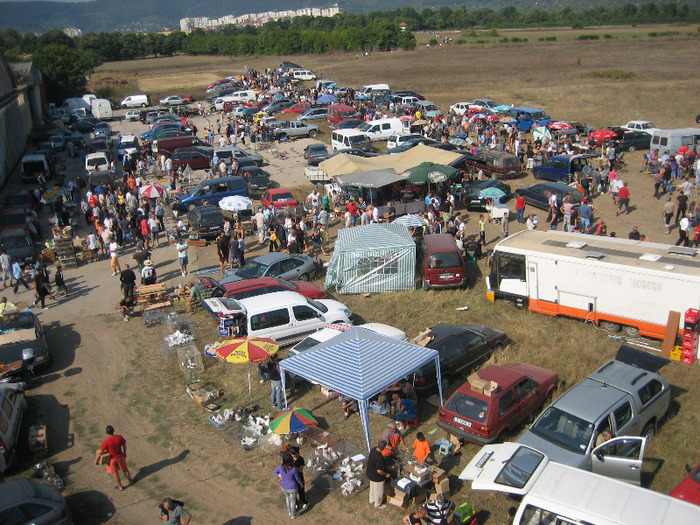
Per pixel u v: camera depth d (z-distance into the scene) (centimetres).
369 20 19750
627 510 886
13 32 13925
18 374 1659
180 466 1320
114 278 2522
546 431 1215
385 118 4753
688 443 1277
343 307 1933
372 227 2358
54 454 1377
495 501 1153
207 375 1709
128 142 4666
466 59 10312
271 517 1148
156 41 14925
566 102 5838
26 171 4038
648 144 4059
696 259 1680
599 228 2328
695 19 18688
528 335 1756
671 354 1602
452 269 2139
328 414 1488
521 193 3116
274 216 2872
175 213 3184
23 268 2648
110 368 1773
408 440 1356
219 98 6519
